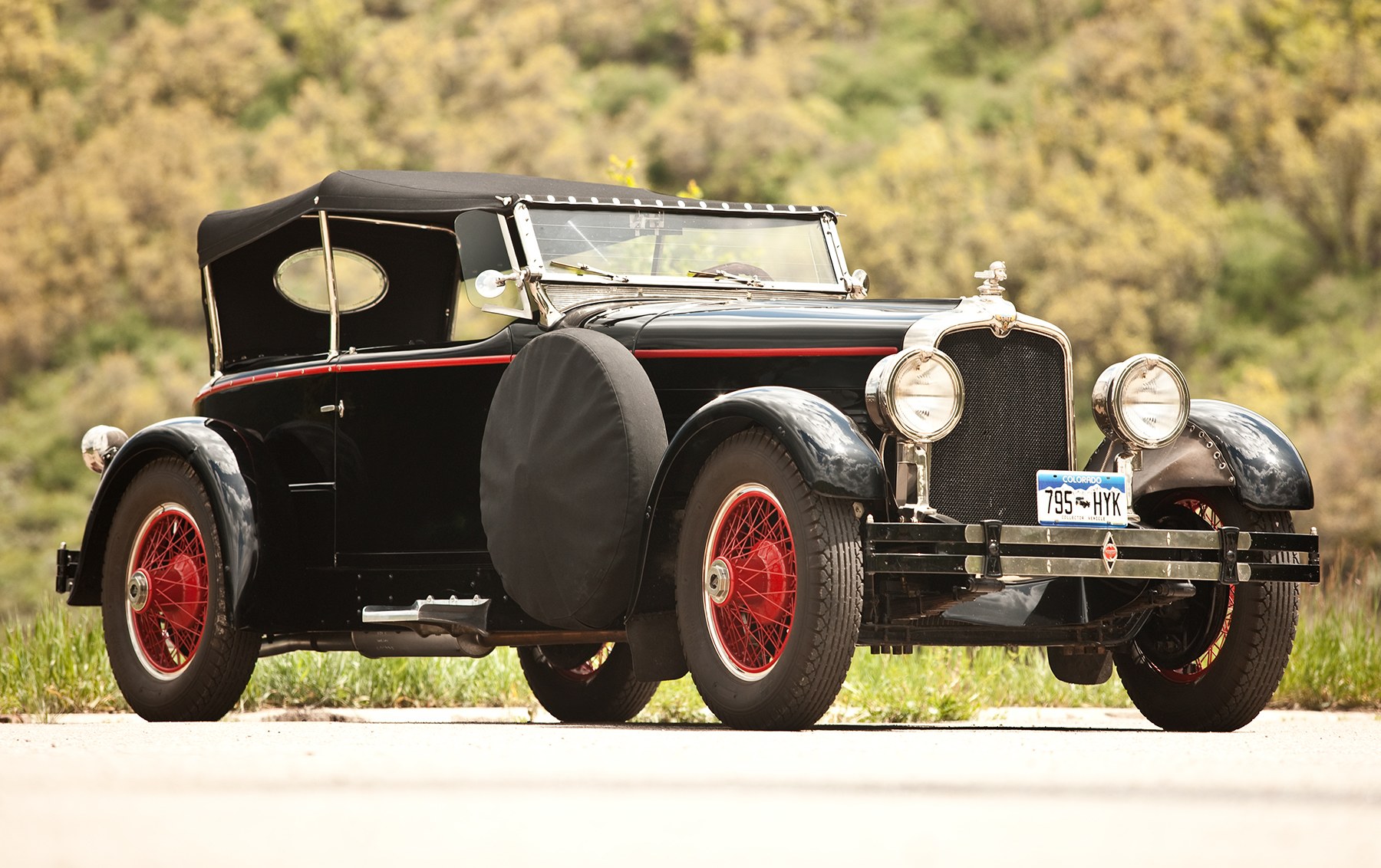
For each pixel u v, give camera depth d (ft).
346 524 60.64
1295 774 31.76
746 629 49.88
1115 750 39.24
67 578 67.26
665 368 54.95
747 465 49.29
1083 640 54.90
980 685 79.10
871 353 52.65
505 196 60.44
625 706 68.80
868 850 21.22
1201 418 56.08
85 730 49.19
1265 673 55.36
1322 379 623.77
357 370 60.70
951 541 48.14
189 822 23.72
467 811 25.25
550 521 53.06
